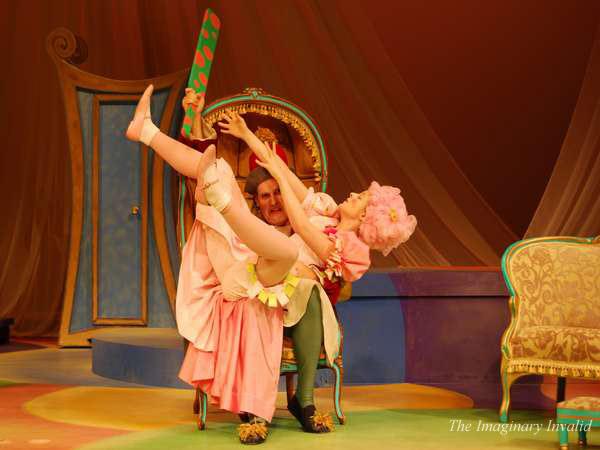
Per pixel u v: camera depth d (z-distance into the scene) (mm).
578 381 11672
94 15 19266
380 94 20328
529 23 22062
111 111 15547
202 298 8070
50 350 15156
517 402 9961
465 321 11633
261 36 19859
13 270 18719
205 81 8680
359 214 8398
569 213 17328
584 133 17609
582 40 21688
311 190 8828
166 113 15211
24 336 18078
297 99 20000
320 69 20094
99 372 12078
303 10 20125
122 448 7078
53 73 19000
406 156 20219
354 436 7707
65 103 15422
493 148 22375
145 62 19344
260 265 7730
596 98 17641
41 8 19172
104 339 12172
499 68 22266
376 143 20203
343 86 20188
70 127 15445
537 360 8398
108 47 19281
